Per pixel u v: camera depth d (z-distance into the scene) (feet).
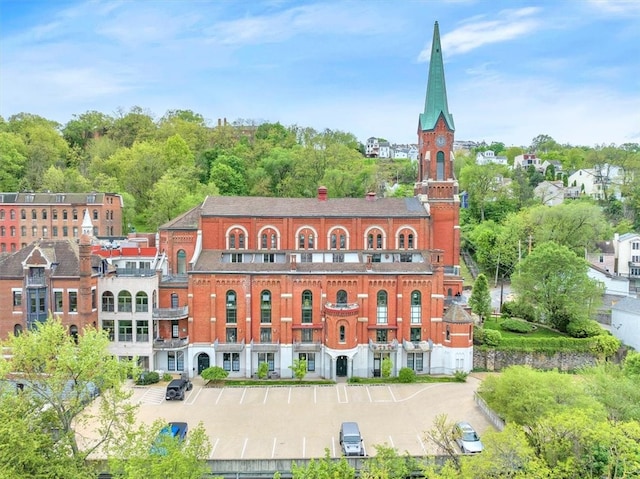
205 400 193.36
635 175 497.46
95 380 126.72
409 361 224.12
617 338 252.62
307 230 238.68
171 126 560.20
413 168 554.05
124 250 231.71
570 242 355.15
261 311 221.05
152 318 213.46
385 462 108.68
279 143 568.41
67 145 516.73
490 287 366.43
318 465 112.37
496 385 168.14
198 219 240.32
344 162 474.90
